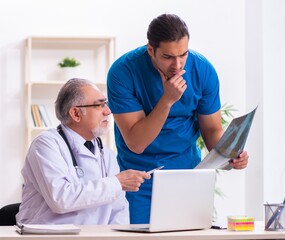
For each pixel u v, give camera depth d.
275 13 5.91
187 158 3.27
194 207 2.47
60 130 2.86
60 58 6.21
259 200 5.94
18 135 6.12
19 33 6.15
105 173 2.96
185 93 3.14
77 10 6.23
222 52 6.37
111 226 2.62
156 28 2.88
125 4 6.28
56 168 2.67
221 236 2.29
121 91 3.14
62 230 2.25
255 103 6.08
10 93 6.12
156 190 2.36
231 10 6.38
